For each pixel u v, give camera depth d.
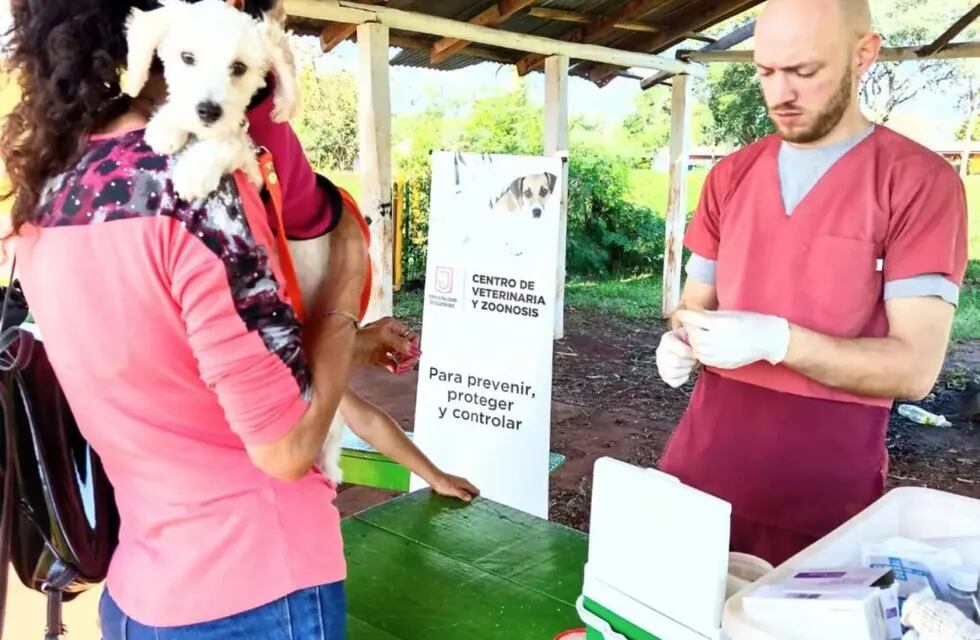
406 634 1.73
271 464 1.09
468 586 1.92
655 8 7.95
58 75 1.07
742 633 1.05
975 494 5.06
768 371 1.95
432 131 14.67
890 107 14.70
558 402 6.64
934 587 1.14
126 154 1.05
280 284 1.09
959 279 1.75
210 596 1.12
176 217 1.00
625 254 13.29
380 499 4.57
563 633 1.73
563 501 4.64
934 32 14.64
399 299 10.59
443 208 3.39
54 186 1.07
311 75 14.12
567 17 7.94
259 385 1.05
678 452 2.17
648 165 15.14
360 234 1.54
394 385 6.82
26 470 1.26
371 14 6.49
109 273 1.01
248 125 1.27
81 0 1.09
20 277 1.12
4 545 1.25
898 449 5.80
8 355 1.23
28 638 2.23
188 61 1.13
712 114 15.48
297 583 1.16
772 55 1.75
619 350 8.48
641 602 1.21
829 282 1.83
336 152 14.38
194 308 1.01
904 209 1.75
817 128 1.79
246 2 1.35
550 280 3.29
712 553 1.11
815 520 1.92
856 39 1.73
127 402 1.08
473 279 3.38
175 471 1.12
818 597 1.03
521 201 3.28
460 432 3.48
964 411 6.66
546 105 8.18
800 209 1.86
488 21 7.34
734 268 1.99
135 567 1.16
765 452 1.97
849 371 1.66
